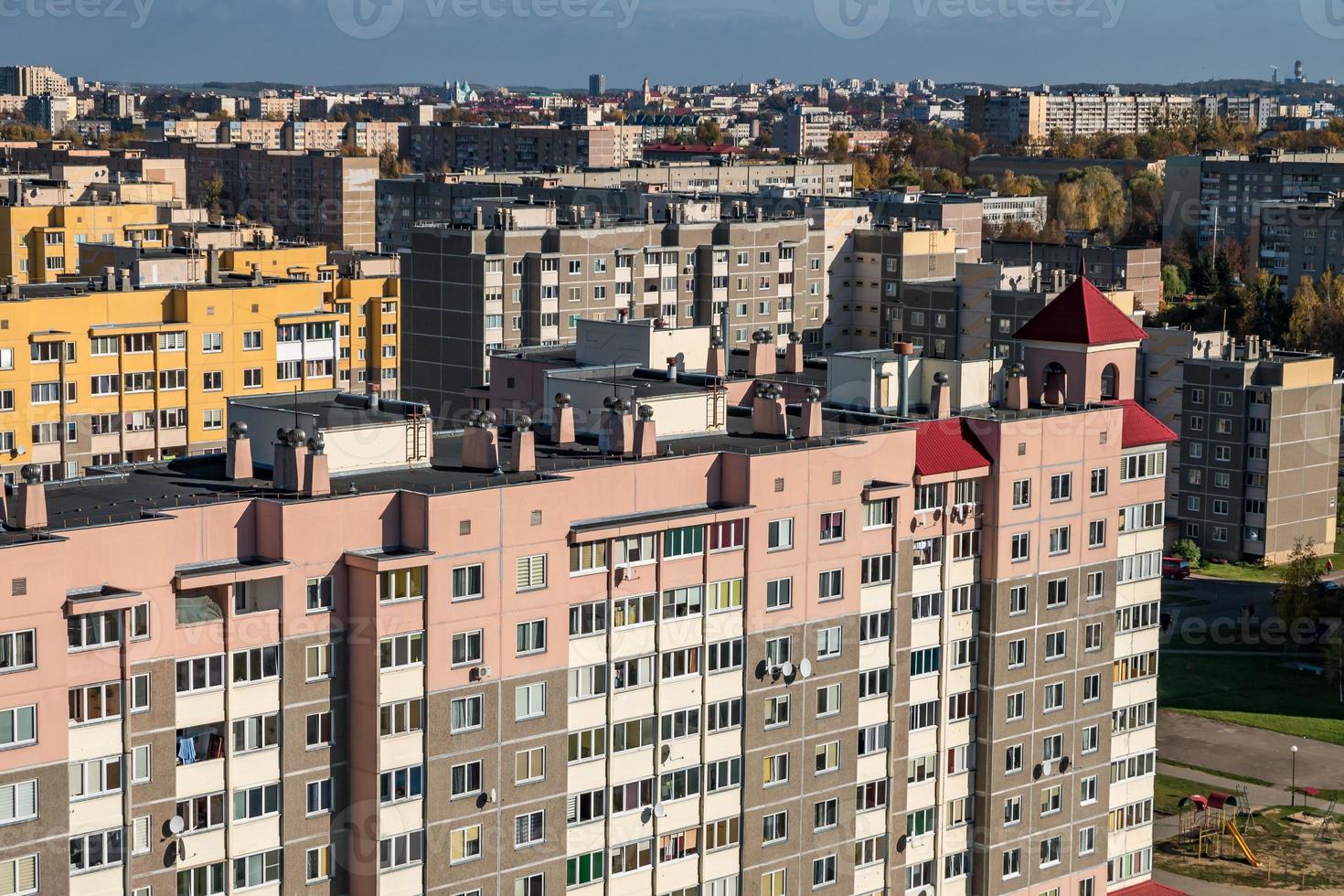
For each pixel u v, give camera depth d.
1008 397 191.75
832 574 166.38
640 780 155.75
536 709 148.75
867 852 174.12
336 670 140.25
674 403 173.25
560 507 148.38
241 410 158.38
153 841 132.25
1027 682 183.88
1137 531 195.50
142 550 130.25
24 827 125.31
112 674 129.12
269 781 137.75
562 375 189.75
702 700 158.38
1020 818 185.88
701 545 156.88
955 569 177.88
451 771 144.25
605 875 154.62
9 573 122.94
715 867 161.25
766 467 159.50
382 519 141.50
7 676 123.62
